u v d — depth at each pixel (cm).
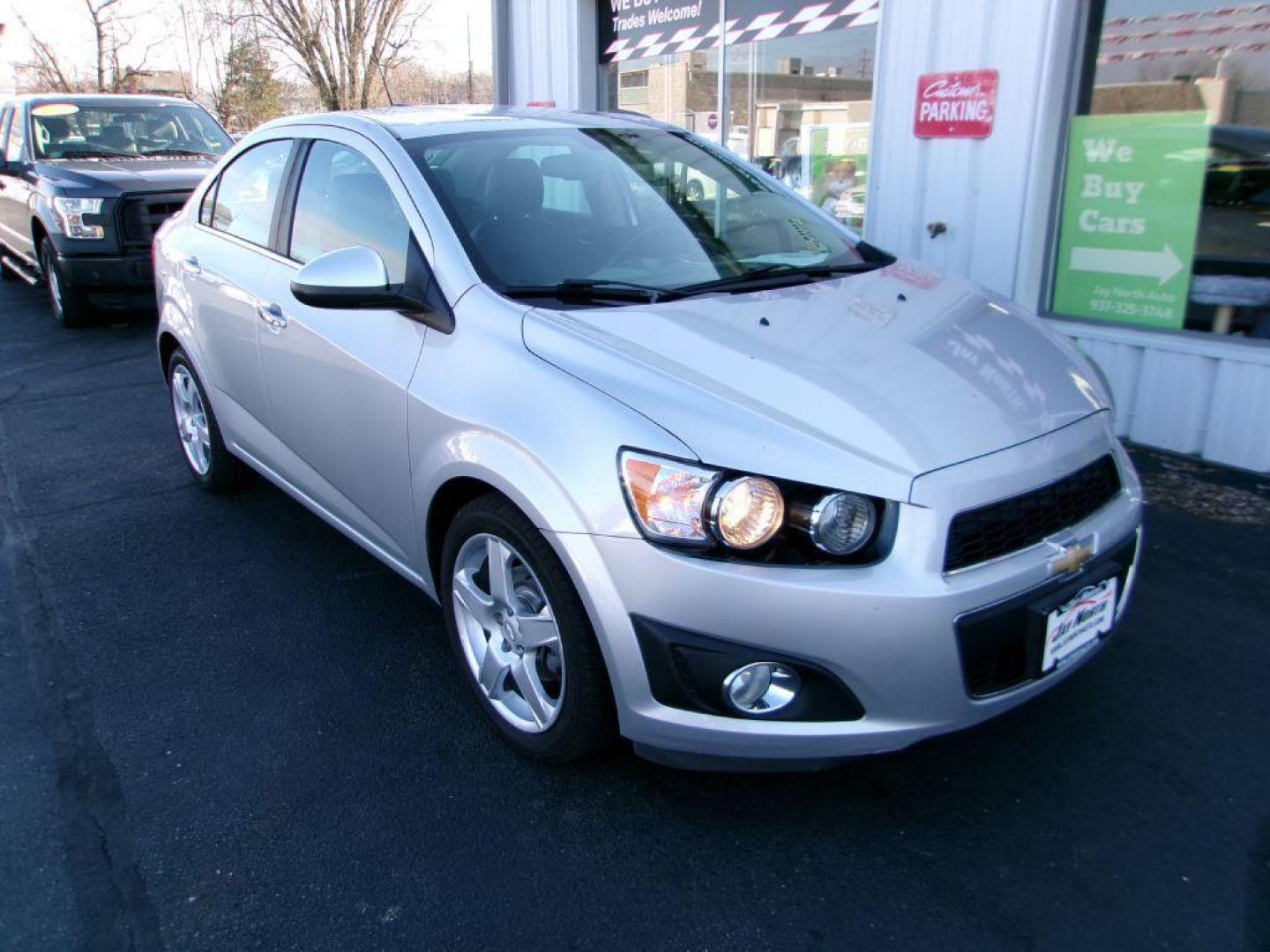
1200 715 299
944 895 236
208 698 321
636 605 234
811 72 677
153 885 244
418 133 346
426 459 288
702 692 234
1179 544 407
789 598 222
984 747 287
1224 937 221
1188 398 500
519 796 272
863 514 225
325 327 333
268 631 360
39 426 609
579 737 261
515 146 350
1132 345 515
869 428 236
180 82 2275
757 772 245
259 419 401
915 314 301
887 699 229
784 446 229
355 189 345
